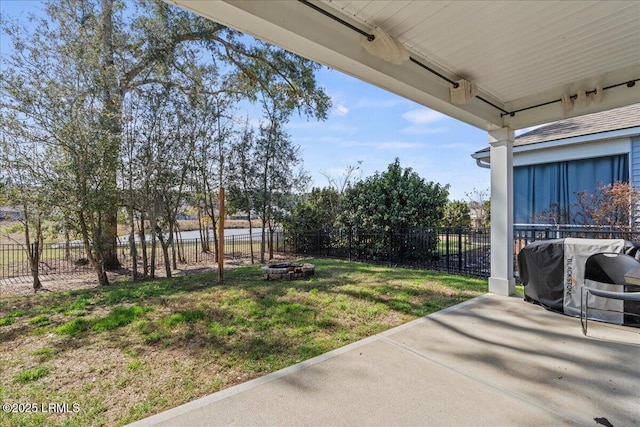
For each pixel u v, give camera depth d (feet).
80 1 20.61
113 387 8.11
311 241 36.42
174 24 25.82
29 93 18.07
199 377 8.52
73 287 22.08
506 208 16.10
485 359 9.14
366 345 10.25
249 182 33.76
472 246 23.88
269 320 12.84
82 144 19.27
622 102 12.08
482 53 10.71
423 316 13.08
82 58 19.69
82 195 19.81
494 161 16.55
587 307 11.37
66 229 21.74
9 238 24.34
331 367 8.80
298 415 6.73
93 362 9.57
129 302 16.46
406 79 10.75
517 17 8.61
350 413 6.77
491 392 7.48
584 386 7.68
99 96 20.56
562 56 10.94
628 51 10.61
